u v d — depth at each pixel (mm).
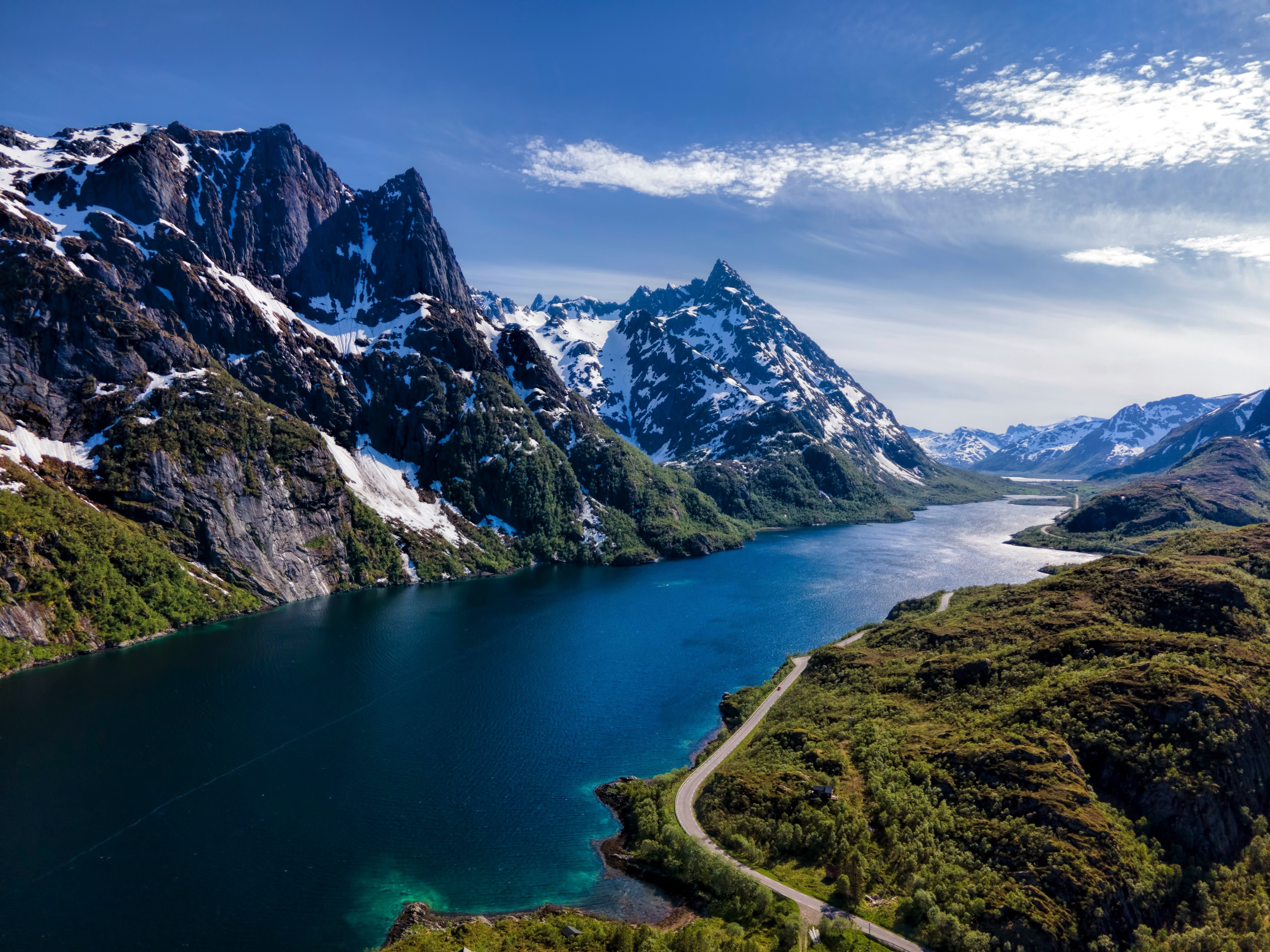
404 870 104250
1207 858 95000
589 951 87500
